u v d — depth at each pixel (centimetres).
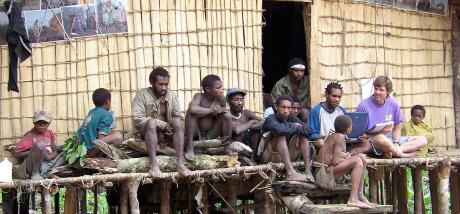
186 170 735
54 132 818
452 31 1022
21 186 690
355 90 947
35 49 818
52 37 823
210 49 861
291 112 809
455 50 1020
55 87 823
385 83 864
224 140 772
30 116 815
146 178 725
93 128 754
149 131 734
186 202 870
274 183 782
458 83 1016
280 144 775
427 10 1003
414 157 844
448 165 858
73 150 741
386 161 817
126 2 835
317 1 916
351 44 947
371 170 848
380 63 967
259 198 827
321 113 838
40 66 820
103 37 832
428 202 1127
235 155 775
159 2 845
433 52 1008
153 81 768
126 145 756
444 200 863
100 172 725
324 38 927
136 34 837
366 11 960
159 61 841
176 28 848
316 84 908
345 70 941
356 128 827
